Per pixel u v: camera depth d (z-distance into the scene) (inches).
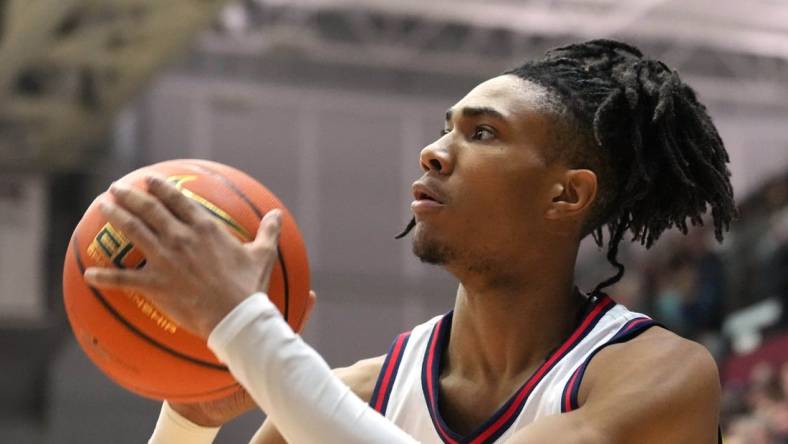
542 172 119.9
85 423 840.3
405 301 900.0
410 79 928.9
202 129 877.2
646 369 111.7
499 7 885.8
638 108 124.5
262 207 110.6
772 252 572.7
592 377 114.1
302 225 887.7
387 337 890.7
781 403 518.3
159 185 98.6
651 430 108.2
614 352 115.8
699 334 614.5
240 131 886.4
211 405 120.7
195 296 96.8
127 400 848.3
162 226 97.3
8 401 831.7
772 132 966.4
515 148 119.3
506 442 105.8
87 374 845.8
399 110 921.5
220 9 667.4
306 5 882.1
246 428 823.7
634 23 902.4
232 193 110.0
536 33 925.8
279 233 104.7
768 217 600.4
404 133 919.7
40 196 812.6
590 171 121.1
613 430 106.2
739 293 596.4
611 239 131.3
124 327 105.1
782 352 540.7
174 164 113.2
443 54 927.0
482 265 119.9
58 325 828.6
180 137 871.1
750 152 961.5
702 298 616.7
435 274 910.4
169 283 97.2
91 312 106.2
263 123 892.0
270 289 109.3
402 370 128.5
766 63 970.7
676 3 880.9
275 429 132.6
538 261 121.4
